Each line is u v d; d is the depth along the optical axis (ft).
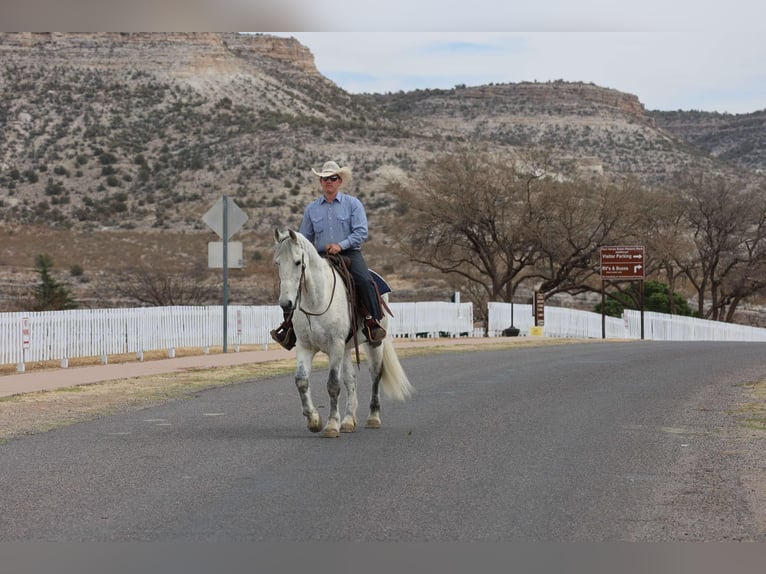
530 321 137.28
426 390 55.83
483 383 59.67
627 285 223.10
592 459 34.32
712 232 240.94
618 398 51.98
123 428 41.91
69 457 34.78
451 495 28.66
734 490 29.53
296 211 306.35
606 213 180.55
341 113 442.09
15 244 273.13
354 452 35.65
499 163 185.68
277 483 30.25
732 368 70.79
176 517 26.18
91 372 66.74
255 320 94.79
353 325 40.40
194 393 55.16
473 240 182.80
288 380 62.39
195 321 86.84
